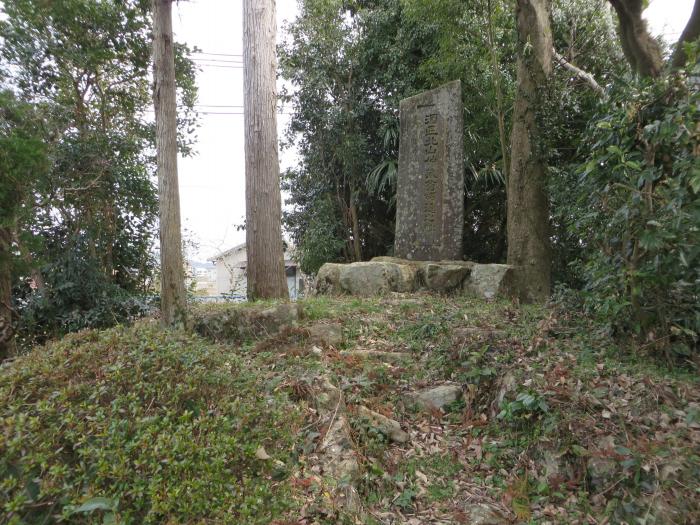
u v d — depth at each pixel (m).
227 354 3.61
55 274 7.93
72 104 8.62
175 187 4.77
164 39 4.68
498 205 10.12
